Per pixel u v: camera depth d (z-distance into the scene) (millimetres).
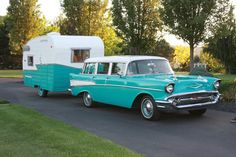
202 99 10125
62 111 12156
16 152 6637
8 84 23453
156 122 10008
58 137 7758
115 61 11703
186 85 9820
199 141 7812
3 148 6906
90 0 27328
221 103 12648
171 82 9586
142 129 9117
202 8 19156
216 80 10359
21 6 34594
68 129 8734
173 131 8836
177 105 9703
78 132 8406
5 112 11203
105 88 11906
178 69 46750
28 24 34688
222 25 19578
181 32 19125
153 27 22797
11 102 14602
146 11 22656
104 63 12195
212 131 8773
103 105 13438
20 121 9594
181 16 19344
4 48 53281
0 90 19594
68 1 27203
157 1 22406
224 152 6961
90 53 16125
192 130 8914
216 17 19516
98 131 8914
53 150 6754
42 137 7758
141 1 22531
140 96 10594
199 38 19484
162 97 9758
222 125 9438
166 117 10680
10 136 7887
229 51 32562
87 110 12352
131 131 8891
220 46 32812
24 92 18547
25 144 7199
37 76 16812
